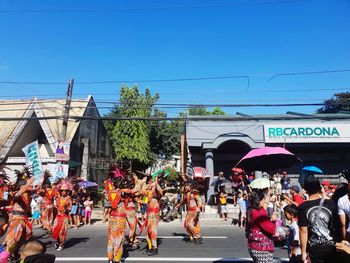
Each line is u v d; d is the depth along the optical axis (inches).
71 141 948.0
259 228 220.1
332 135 919.7
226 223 675.4
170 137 1512.1
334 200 206.4
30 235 352.2
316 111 1435.8
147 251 390.9
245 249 414.6
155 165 1505.9
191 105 674.8
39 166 765.9
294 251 284.7
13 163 940.0
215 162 1020.5
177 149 1537.9
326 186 474.9
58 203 421.1
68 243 465.4
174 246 434.3
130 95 1259.2
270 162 295.0
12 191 369.1
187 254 386.6
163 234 540.7
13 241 336.8
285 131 917.8
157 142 1505.9
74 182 621.6
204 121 916.6
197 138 910.4
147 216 391.9
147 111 1296.8
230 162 1020.5
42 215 564.4
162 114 1499.8
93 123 1117.7
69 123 989.8
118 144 1259.8
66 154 746.2
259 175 833.5
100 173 1152.2
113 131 1288.1
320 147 995.3
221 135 909.8
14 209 346.0
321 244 180.9
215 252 397.1
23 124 944.9
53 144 919.0
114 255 333.1
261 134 916.0
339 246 166.4
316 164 1000.9
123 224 338.6
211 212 774.5
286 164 296.8
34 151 773.9
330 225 183.8
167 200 717.3
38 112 954.1
